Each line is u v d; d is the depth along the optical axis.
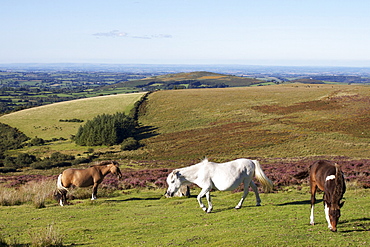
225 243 8.23
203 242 8.66
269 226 9.73
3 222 12.66
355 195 15.18
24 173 44.88
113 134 82.25
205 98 121.75
